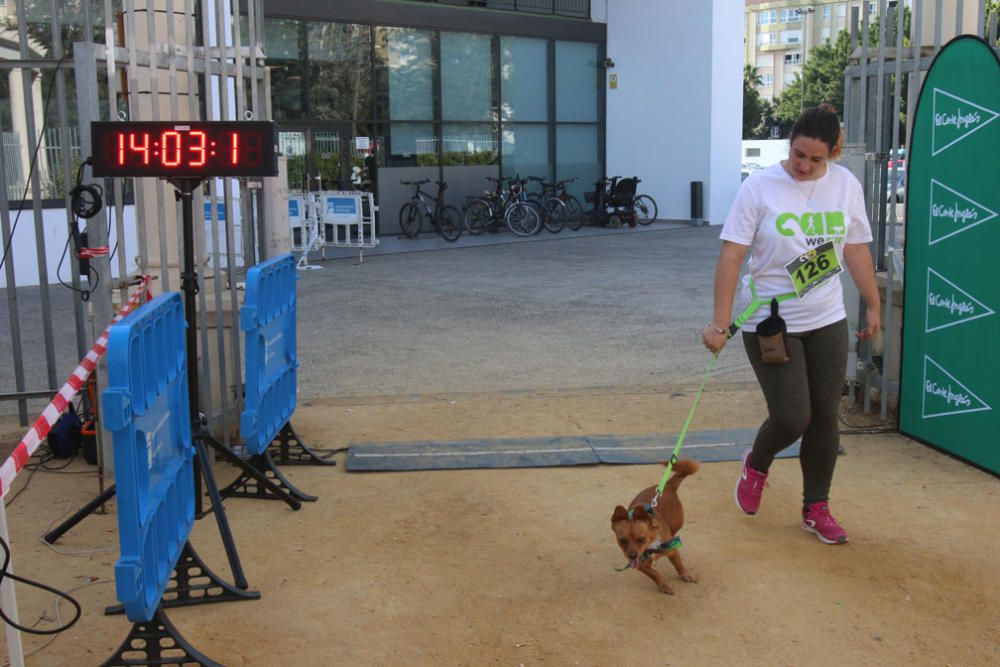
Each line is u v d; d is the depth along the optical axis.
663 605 3.40
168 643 3.17
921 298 5.06
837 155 3.62
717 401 6.08
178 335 3.22
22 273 12.22
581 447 5.11
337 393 6.52
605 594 3.49
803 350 3.74
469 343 8.24
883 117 5.54
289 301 4.80
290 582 3.62
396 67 18.14
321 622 3.31
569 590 3.53
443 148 19.05
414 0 18.16
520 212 18.44
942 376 4.94
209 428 4.89
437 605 3.42
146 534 2.67
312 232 14.08
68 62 5.00
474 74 19.30
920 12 5.12
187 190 3.87
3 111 11.83
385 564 3.77
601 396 6.25
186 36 4.70
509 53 19.84
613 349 7.89
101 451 4.43
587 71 21.28
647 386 6.54
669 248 15.84
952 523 4.08
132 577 2.52
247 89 7.51
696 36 19.88
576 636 3.19
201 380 5.16
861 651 3.08
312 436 5.43
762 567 3.68
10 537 4.06
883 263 5.70
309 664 3.04
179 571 3.43
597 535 4.02
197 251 4.77
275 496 4.47
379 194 18.19
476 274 12.84
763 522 4.12
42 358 7.82
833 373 3.76
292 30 16.73
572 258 14.60
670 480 3.51
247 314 3.92
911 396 5.20
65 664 3.06
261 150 3.80
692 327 8.80
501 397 6.25
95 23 11.95
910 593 3.46
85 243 4.71
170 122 3.80
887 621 3.27
